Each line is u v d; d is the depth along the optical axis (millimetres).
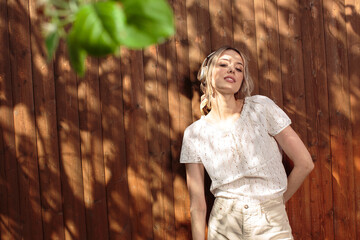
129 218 2221
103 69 2170
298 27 2182
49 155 2176
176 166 2205
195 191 1942
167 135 2195
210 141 1860
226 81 1813
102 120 2184
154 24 399
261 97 1872
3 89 2145
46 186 2184
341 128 2215
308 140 2209
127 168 2205
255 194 1747
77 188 2189
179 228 2230
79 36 398
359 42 2188
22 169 2172
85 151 2182
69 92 2164
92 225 2205
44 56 2143
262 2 2170
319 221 2240
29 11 2129
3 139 2158
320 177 2227
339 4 2178
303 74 2193
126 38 398
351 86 2201
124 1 405
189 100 2186
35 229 2193
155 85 2186
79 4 454
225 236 1811
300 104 2203
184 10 2160
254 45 2180
